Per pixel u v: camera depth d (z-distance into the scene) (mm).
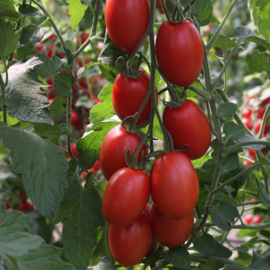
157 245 705
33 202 573
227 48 717
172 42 594
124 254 644
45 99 595
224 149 639
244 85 2045
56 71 653
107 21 611
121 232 642
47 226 1251
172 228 647
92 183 735
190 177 603
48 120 583
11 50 603
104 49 673
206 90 643
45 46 1325
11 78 609
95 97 1396
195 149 631
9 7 646
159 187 603
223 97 754
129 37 608
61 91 667
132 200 598
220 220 647
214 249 664
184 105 628
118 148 629
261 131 797
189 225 656
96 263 747
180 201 600
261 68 768
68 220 678
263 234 879
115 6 601
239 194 870
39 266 543
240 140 680
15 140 592
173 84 628
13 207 1515
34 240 537
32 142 600
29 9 690
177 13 601
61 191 591
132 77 628
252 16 836
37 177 584
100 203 704
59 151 618
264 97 1293
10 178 1464
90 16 1306
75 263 657
